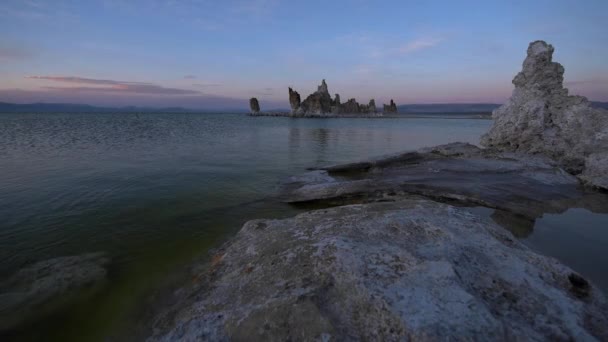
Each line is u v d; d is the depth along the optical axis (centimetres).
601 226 775
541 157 1445
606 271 559
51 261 580
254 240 547
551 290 381
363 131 4556
